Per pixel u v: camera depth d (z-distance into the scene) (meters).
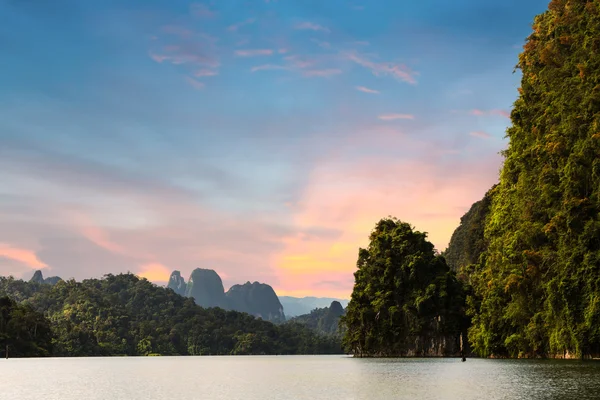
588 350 64.19
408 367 70.75
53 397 39.84
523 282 75.25
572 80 74.69
